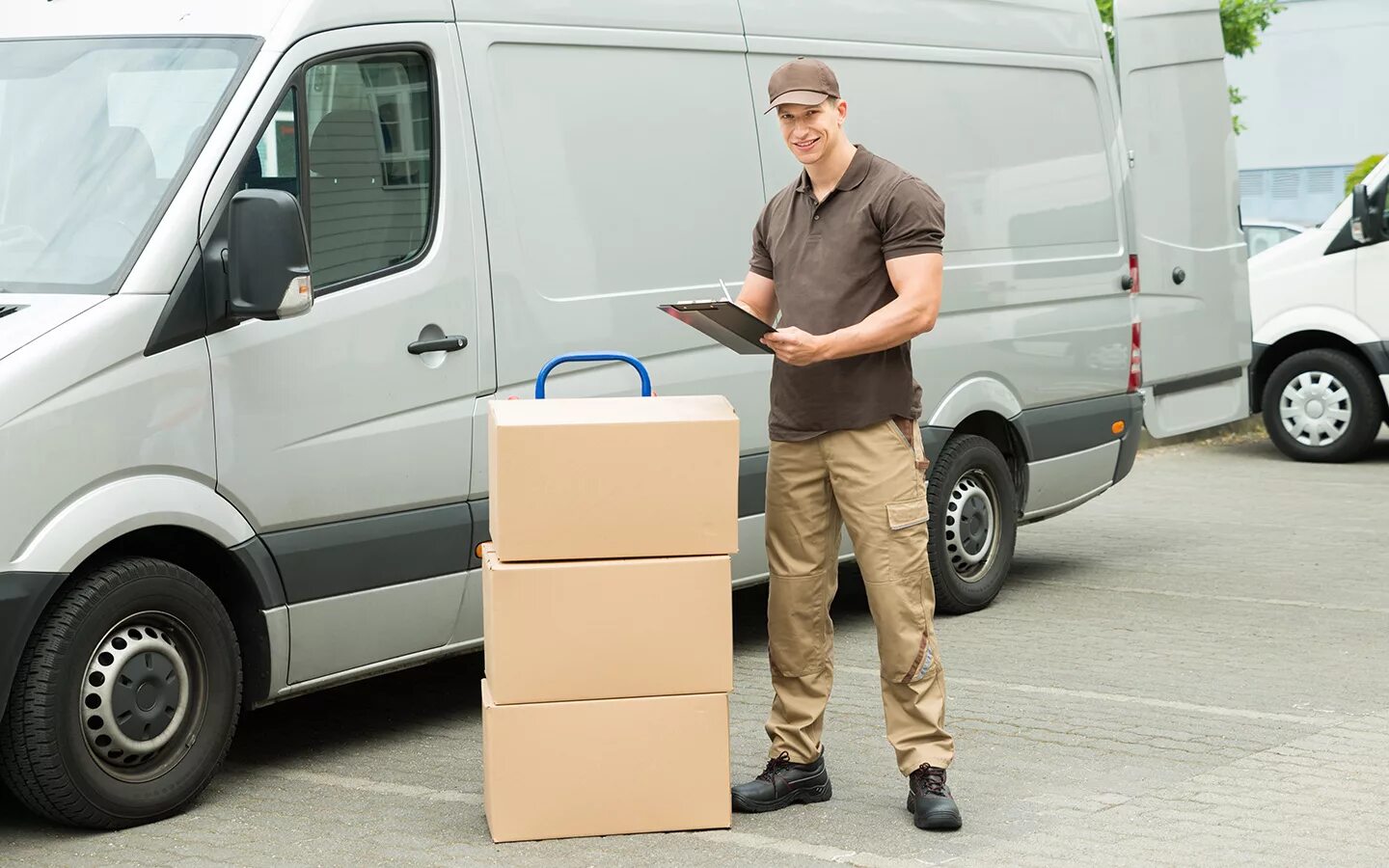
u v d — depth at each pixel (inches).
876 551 185.0
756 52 270.8
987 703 241.9
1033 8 326.0
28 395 179.9
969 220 305.0
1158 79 404.8
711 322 173.3
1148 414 401.1
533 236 233.9
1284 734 223.3
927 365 293.4
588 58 244.7
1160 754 214.4
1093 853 175.3
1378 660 266.8
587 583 180.2
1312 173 1022.4
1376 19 991.6
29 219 199.2
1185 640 282.0
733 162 264.7
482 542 227.3
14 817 197.6
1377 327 501.0
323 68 211.5
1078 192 329.7
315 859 178.7
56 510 182.1
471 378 224.7
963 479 304.2
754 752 218.2
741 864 173.8
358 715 246.1
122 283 190.4
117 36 213.5
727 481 181.2
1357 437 509.7
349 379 210.5
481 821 191.5
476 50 229.6
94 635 186.9
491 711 180.7
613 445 178.7
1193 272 410.6
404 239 218.8
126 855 182.1
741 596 327.9
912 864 172.7
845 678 260.5
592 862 175.3
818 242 186.2
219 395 197.0
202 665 197.6
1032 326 315.9
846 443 185.6
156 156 200.2
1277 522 409.1
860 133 287.7
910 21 299.4
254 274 190.7
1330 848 175.9
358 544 212.5
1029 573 347.3
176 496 192.5
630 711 182.7
